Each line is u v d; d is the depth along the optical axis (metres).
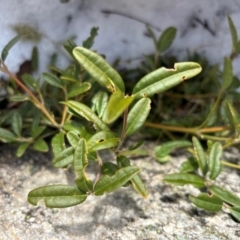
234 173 0.18
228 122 0.19
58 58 0.21
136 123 0.14
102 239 0.15
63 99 0.19
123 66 0.22
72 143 0.15
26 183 0.17
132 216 0.16
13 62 0.21
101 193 0.14
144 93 0.14
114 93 0.12
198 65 0.14
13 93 0.20
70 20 0.21
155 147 0.19
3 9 0.19
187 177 0.16
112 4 0.20
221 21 0.22
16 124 0.18
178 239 0.15
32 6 0.20
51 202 0.14
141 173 0.18
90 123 0.17
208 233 0.15
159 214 0.16
